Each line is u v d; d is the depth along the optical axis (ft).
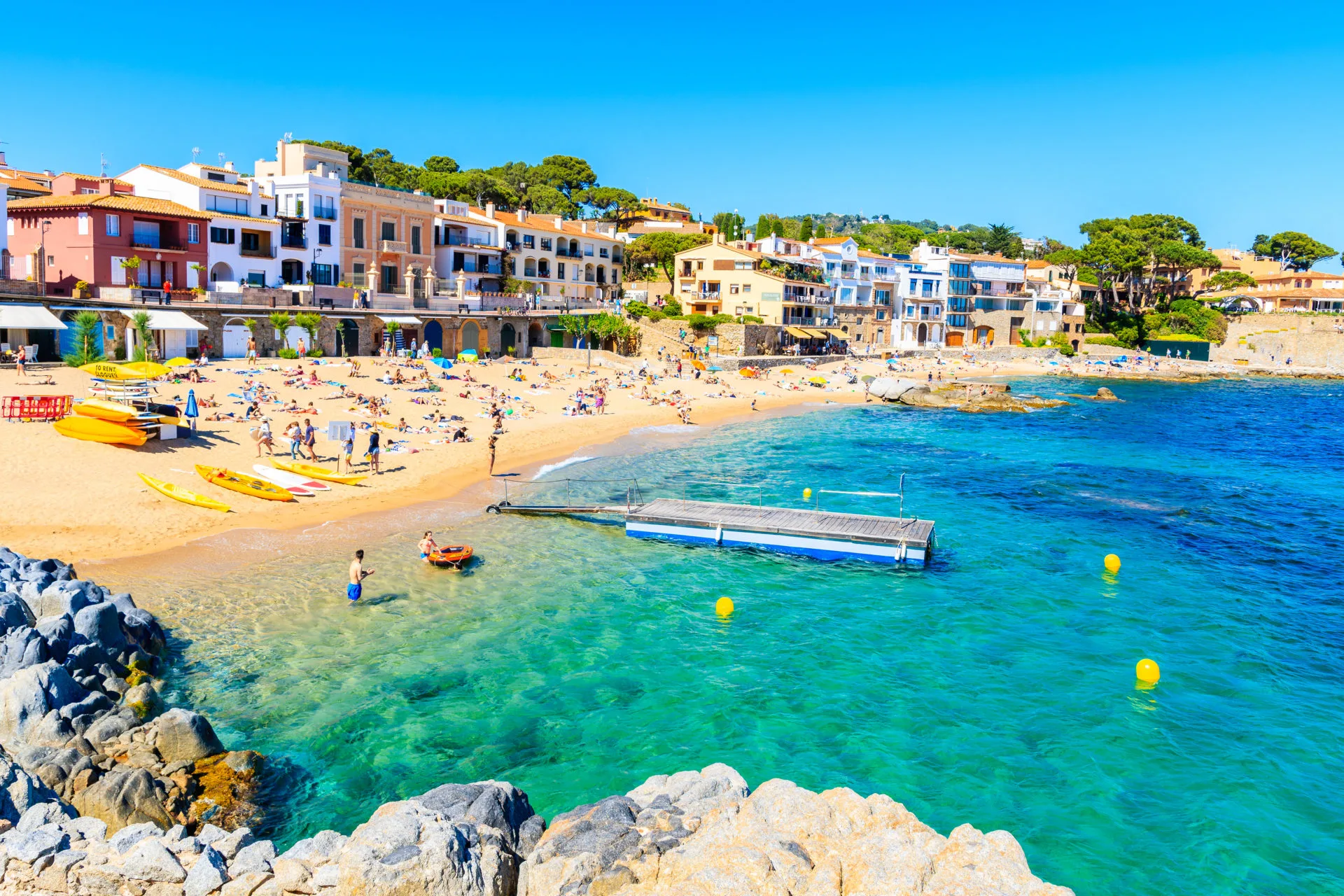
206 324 209.56
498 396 218.59
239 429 149.48
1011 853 44.80
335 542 107.96
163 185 251.39
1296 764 65.21
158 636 75.36
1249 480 171.01
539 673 76.33
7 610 66.85
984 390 316.19
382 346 247.50
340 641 80.07
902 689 75.61
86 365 166.50
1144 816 58.59
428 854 40.96
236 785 56.59
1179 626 91.15
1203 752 66.39
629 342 337.31
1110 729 69.56
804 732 68.13
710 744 66.08
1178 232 551.18
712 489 148.66
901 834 44.88
